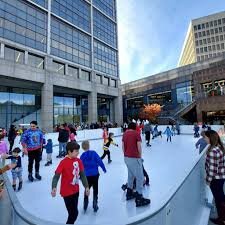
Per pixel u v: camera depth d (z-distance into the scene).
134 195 4.75
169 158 9.70
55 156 11.34
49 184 6.11
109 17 43.09
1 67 22.23
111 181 6.19
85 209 4.18
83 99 38.38
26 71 24.78
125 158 4.59
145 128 14.84
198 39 84.06
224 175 3.57
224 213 3.50
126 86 56.22
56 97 33.78
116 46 44.53
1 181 3.98
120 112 43.34
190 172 3.15
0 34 22.95
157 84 46.97
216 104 29.42
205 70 31.62
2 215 2.82
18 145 13.95
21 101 28.72
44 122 26.77
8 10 24.09
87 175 4.16
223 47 79.56
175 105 42.62
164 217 1.87
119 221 1.54
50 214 4.12
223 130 12.68
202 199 4.09
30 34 26.44
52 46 29.48
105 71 40.28
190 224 2.89
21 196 5.14
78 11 35.25
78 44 34.50
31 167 6.49
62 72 31.12
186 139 18.69
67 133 10.97
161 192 5.06
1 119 26.39
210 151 3.65
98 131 22.39
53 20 30.16
